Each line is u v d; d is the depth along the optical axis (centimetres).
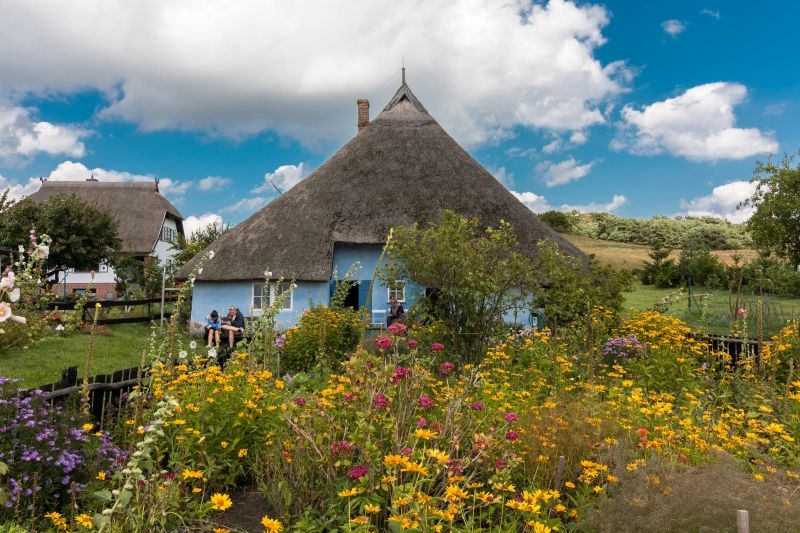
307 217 1714
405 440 368
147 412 453
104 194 4619
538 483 387
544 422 431
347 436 378
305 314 1198
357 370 389
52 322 1284
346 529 293
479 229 1623
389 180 1772
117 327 1588
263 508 407
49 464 378
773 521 295
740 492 315
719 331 1263
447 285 871
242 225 1794
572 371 752
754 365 711
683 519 301
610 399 527
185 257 2989
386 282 980
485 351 853
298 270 1616
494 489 352
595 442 407
